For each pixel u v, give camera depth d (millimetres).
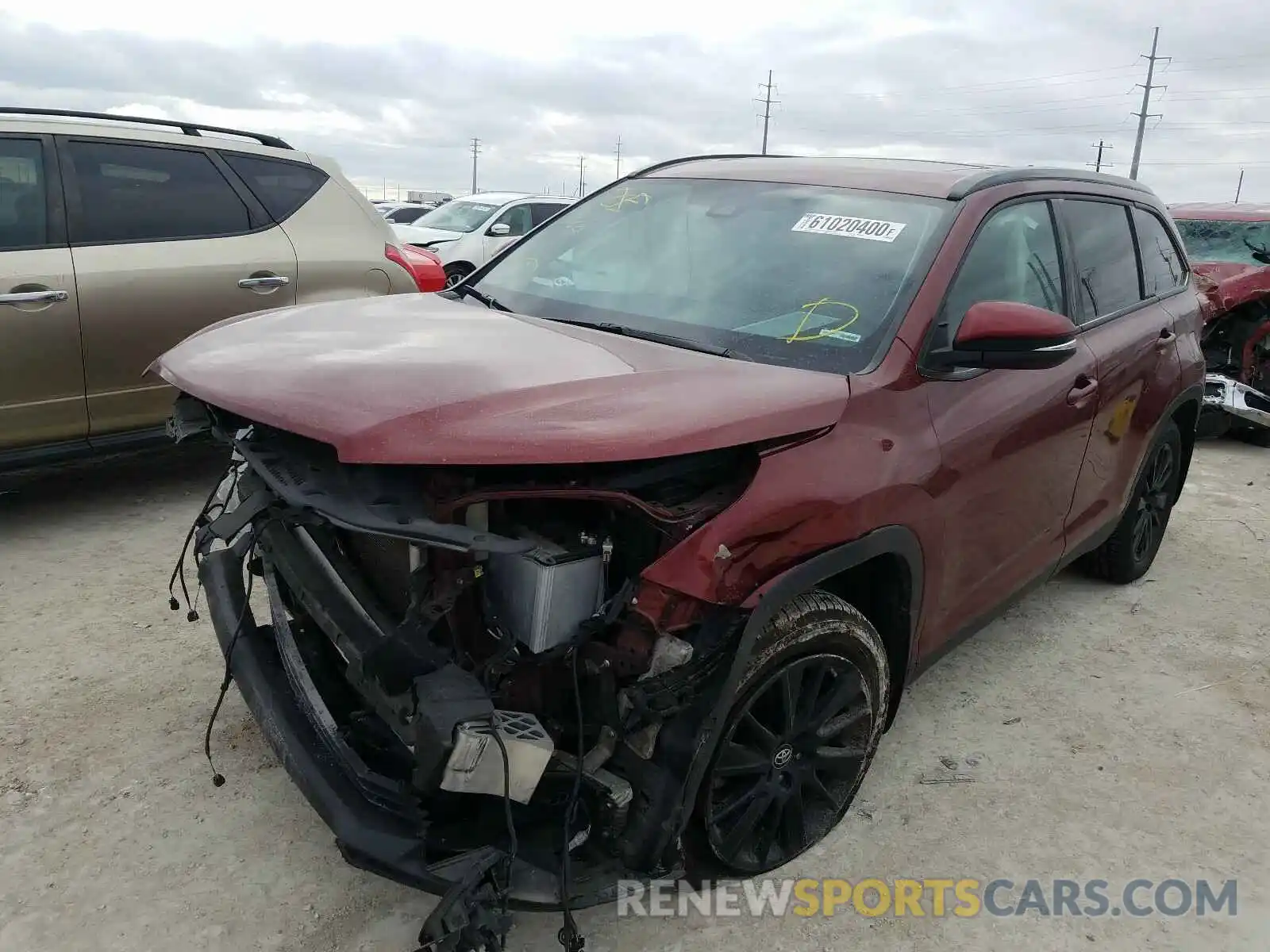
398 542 2240
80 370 4406
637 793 2125
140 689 3277
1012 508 3174
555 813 2156
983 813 2992
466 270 12555
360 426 1982
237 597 2605
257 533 2264
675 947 2379
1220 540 5676
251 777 2869
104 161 4574
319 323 2826
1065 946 2490
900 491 2527
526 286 3385
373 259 5504
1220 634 4375
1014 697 3713
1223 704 3762
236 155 5094
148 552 4367
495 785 1937
